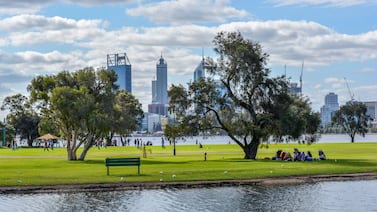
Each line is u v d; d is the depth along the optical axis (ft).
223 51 224.33
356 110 594.65
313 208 96.68
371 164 170.60
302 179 132.16
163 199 105.40
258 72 220.23
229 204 100.27
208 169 150.30
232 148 355.77
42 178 128.36
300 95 237.04
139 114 459.32
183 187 121.19
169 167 160.25
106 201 103.35
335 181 131.75
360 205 99.45
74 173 140.87
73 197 107.76
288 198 106.83
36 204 100.42
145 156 234.99
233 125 220.02
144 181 123.85
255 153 221.66
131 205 99.45
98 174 137.39
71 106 214.90
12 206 98.78
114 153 290.35
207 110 225.97
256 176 134.21
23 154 285.64
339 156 225.56
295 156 194.08
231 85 225.76
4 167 167.84
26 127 511.81
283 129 214.07
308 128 233.14
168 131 225.76
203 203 101.35
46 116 243.40
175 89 224.33
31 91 238.07
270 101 221.87
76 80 237.25
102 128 216.74
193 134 226.58
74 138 221.66
